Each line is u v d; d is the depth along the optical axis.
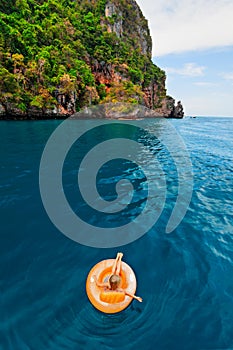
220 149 18.64
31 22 54.16
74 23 66.75
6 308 3.38
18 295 3.63
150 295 3.75
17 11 53.41
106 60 64.38
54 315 3.30
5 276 4.04
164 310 3.47
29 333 3.04
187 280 4.13
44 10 60.22
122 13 88.44
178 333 3.11
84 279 4.06
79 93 51.06
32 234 5.45
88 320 3.23
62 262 4.51
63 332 3.07
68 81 44.84
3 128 25.70
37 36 49.94
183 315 3.39
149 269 4.43
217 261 4.66
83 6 80.25
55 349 2.86
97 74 64.19
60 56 50.25
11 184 8.67
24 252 4.76
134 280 3.56
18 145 16.30
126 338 3.03
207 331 3.15
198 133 31.94
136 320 3.26
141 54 91.50
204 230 5.88
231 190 8.85
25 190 8.16
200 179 10.18
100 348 2.91
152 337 3.05
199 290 3.89
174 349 2.91
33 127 27.67
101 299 3.18
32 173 10.13
